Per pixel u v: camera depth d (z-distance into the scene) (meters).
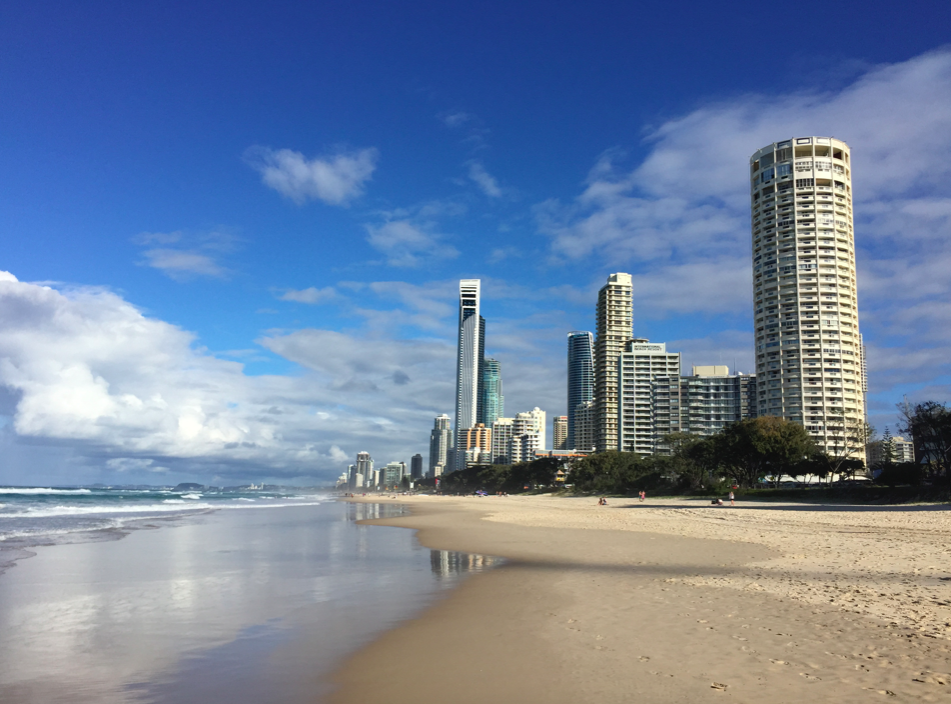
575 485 166.25
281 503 136.00
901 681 9.12
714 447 107.38
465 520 60.53
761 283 189.38
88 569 23.75
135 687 10.13
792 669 9.90
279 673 10.82
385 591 19.17
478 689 9.67
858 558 23.33
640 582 19.22
